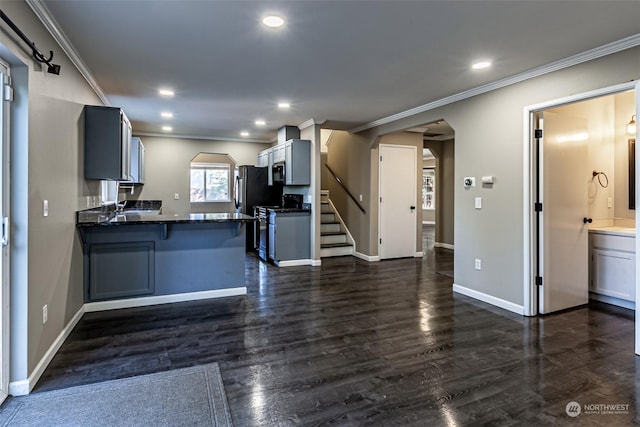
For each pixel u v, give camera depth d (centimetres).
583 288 387
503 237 375
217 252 410
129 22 244
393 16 235
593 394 214
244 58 308
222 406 200
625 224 423
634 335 304
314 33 261
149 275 381
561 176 362
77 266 326
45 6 222
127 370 240
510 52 294
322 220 736
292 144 588
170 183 727
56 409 196
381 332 309
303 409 198
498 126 376
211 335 301
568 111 390
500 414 194
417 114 495
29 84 212
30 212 216
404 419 190
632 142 416
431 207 1293
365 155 641
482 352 271
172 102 461
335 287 458
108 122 346
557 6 221
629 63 270
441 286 464
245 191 722
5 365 206
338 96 427
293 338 296
